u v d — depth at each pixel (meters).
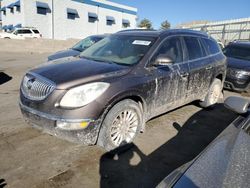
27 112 2.98
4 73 9.06
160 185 1.57
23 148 3.24
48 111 2.78
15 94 6.06
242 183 1.31
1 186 2.47
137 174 2.82
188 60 4.30
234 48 8.84
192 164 1.63
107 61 3.65
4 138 3.50
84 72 3.01
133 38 4.09
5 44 19.50
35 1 25.89
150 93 3.45
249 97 7.14
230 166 1.46
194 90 4.55
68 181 2.62
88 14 31.86
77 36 31.33
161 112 3.93
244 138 1.78
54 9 27.83
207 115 5.04
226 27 26.47
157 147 3.50
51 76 2.94
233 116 5.04
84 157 3.10
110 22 35.72
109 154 3.19
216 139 1.94
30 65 11.59
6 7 28.97
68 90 2.72
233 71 7.33
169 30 4.25
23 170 2.76
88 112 2.73
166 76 3.69
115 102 2.98
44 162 2.94
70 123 2.69
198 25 31.06
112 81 2.97
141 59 3.47
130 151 3.33
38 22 26.64
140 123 3.47
